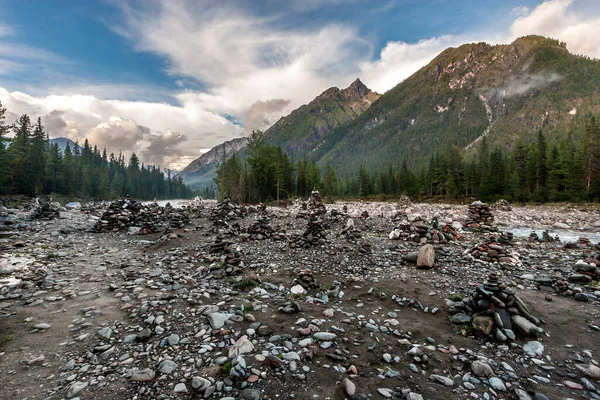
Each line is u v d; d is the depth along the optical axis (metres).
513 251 14.73
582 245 15.77
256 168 69.44
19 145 63.62
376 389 4.52
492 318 6.62
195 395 4.23
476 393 4.52
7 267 10.40
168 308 7.22
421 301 8.32
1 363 4.89
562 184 64.50
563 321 7.07
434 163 93.50
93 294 8.29
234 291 8.70
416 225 17.36
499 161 76.75
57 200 66.12
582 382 4.86
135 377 4.54
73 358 5.10
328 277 10.62
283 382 4.57
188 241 17.44
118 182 115.94
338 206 52.62
